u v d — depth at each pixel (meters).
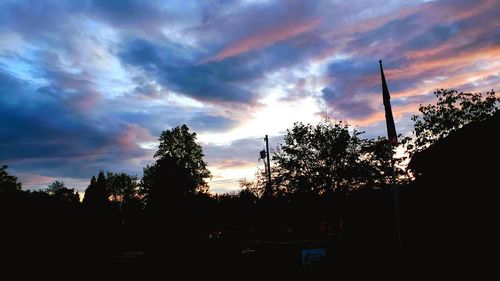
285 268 20.42
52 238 25.70
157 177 26.23
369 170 30.06
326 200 30.56
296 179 31.11
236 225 41.91
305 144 31.73
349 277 15.77
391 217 24.72
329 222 32.09
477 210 18.61
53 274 21.89
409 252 18.06
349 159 30.59
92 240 30.41
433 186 21.31
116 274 22.20
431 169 21.59
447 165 20.53
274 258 22.39
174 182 25.95
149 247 24.42
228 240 30.67
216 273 21.14
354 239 25.03
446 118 24.83
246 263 22.19
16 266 22.14
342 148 30.27
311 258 18.22
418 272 14.55
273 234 35.66
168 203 25.19
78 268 23.31
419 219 21.86
